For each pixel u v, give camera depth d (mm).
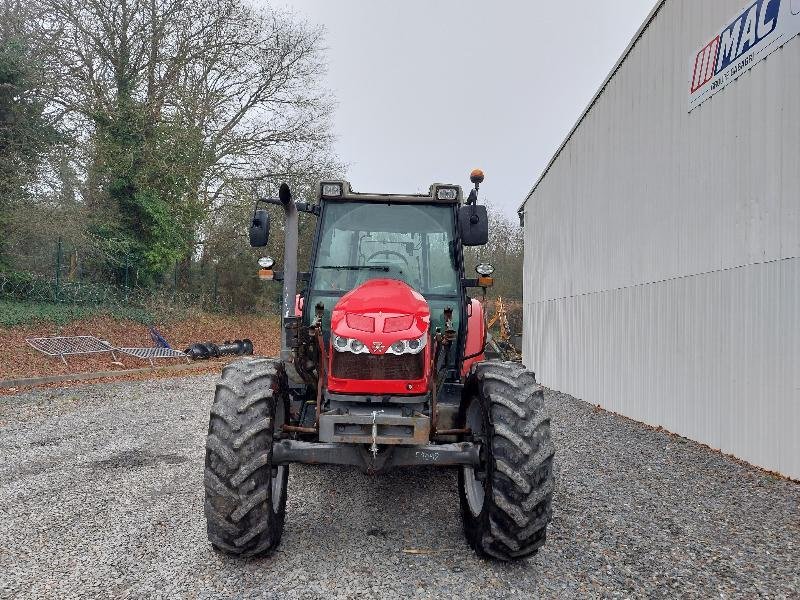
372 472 3311
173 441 6094
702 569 3307
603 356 9453
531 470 3064
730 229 6117
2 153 15461
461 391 3893
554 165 12289
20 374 10750
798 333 5078
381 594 2904
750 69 5828
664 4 7625
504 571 3191
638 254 8266
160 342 15258
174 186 19297
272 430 3207
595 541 3666
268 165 22047
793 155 5199
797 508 4363
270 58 21953
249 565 3203
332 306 4195
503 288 25891
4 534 3592
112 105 17953
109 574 3080
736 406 5930
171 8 19016
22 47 15602
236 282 23297
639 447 6348
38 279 16156
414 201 4426
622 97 8867
